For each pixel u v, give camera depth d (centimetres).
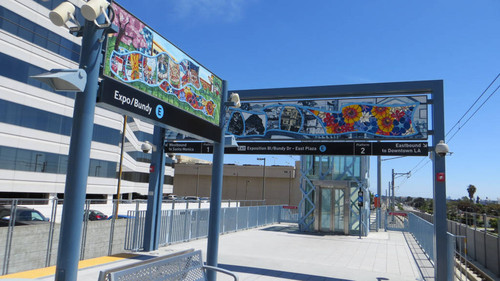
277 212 2575
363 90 1025
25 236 797
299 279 888
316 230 2012
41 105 3531
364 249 1455
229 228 1814
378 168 2908
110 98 480
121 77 518
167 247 1230
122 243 1084
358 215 1995
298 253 1288
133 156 5466
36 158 3484
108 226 1034
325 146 1066
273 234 1839
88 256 962
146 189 5816
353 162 2038
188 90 684
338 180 2014
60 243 358
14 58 3275
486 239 1702
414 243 1698
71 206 362
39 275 755
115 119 4509
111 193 4409
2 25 3161
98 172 4238
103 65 471
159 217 1176
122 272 386
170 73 636
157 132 1185
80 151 371
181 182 7525
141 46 565
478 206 3094
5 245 754
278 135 1113
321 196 2062
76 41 3844
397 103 1020
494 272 1560
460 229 2191
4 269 750
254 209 2148
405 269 1062
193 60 707
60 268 353
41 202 1010
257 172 6981
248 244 1452
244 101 1154
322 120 1081
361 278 927
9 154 3244
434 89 971
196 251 545
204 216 1535
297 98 1110
